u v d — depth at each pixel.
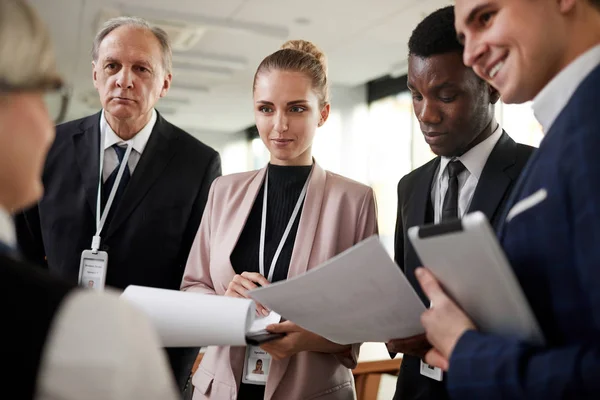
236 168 12.19
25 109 0.56
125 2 4.66
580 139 0.65
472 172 1.22
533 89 0.80
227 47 5.96
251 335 1.10
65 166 1.65
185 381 1.61
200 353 2.14
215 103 9.09
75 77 7.38
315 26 5.15
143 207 1.61
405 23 4.98
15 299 0.47
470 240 0.68
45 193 1.63
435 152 1.24
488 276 0.71
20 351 0.45
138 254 1.59
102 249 1.57
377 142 7.60
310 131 1.44
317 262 1.35
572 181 0.65
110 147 1.66
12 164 0.55
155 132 1.69
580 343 0.65
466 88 1.13
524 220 0.73
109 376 0.46
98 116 1.71
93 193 1.61
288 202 1.45
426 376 1.24
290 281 0.93
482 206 1.15
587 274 0.61
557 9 0.75
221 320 1.05
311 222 1.39
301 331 1.20
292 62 1.42
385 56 6.14
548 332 0.73
